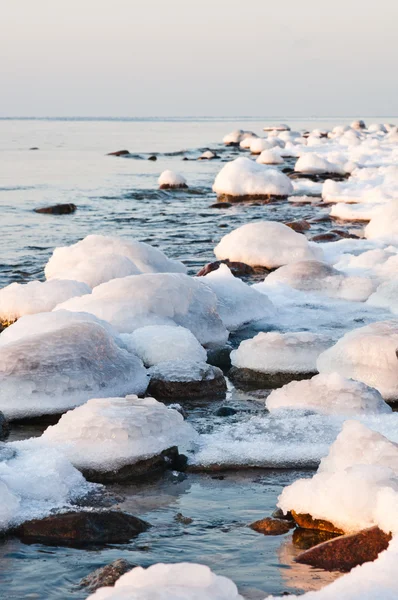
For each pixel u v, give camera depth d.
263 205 23.06
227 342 8.80
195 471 5.45
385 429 5.92
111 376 6.83
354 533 4.16
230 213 21.19
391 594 3.44
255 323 9.52
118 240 11.61
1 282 12.14
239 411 6.62
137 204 23.00
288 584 3.90
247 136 60.06
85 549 4.30
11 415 6.40
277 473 5.40
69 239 16.55
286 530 4.51
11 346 6.71
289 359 7.60
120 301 8.43
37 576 4.01
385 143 51.38
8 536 4.43
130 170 34.84
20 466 5.06
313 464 5.49
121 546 4.34
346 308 10.17
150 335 7.74
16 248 15.44
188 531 4.52
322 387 6.50
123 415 5.60
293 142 53.62
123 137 71.81
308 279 10.91
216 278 9.89
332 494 4.47
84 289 9.34
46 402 6.46
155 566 3.39
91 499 4.91
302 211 21.55
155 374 7.14
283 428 5.98
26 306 9.02
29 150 48.88
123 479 5.30
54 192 25.67
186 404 6.84
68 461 5.20
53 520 4.46
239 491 5.11
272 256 13.59
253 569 4.07
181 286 8.71
